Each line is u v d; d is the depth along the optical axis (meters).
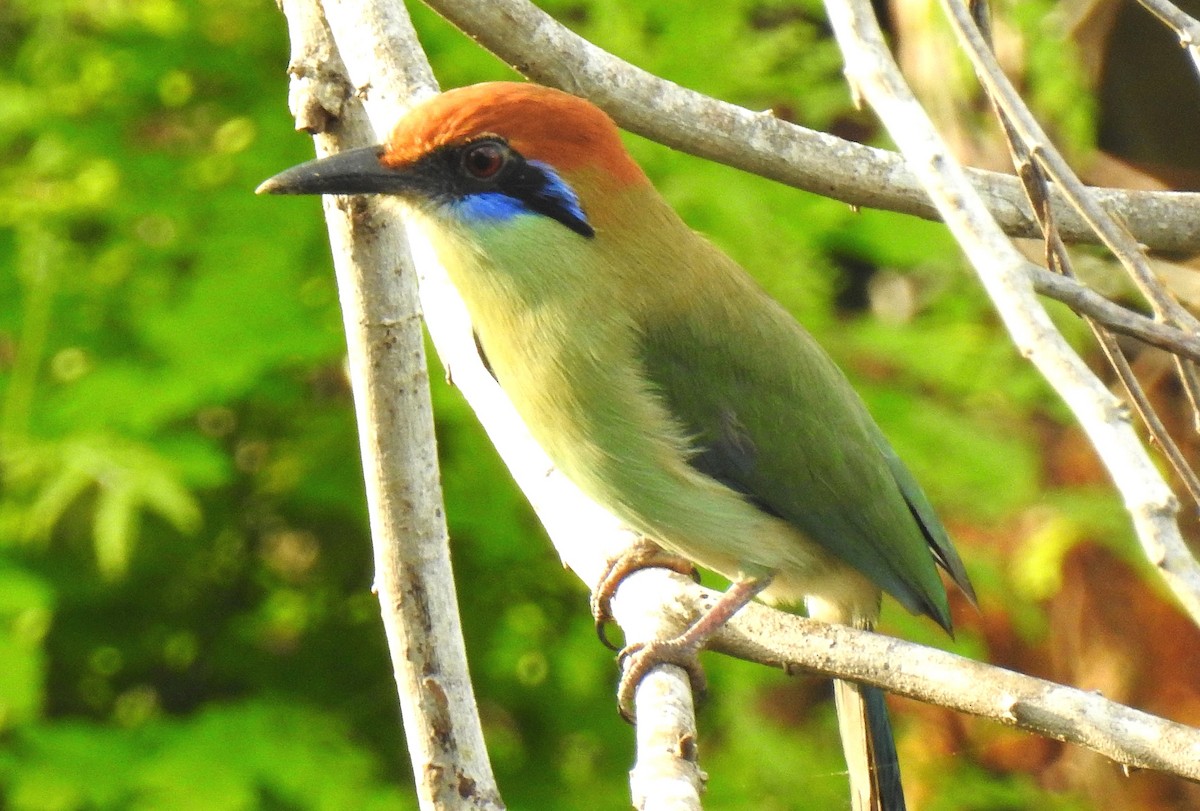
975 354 13.12
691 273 8.15
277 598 13.25
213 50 12.54
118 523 10.91
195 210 12.23
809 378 8.45
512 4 7.43
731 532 8.21
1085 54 13.06
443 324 8.61
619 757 12.71
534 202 7.58
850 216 12.91
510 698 12.74
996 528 13.58
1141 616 13.57
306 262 12.02
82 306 12.12
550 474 8.39
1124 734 5.55
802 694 13.24
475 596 12.69
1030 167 6.10
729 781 12.43
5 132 12.23
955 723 14.04
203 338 11.50
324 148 7.35
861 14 4.82
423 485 6.70
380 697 12.91
